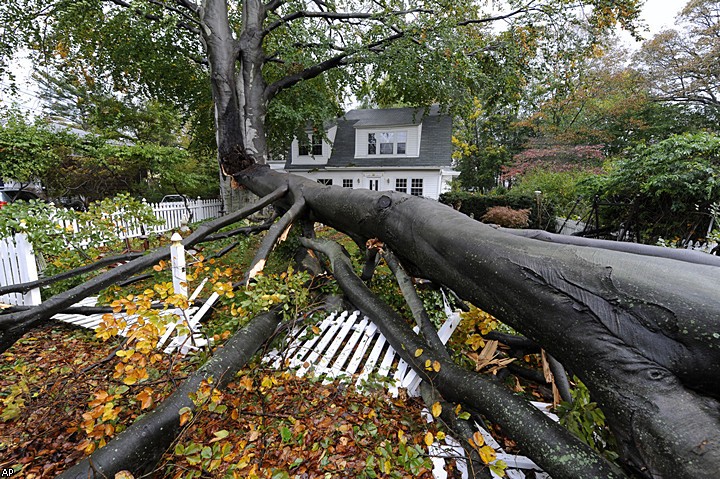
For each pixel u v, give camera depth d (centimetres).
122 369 163
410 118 1460
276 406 203
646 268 114
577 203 812
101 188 1060
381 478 156
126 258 300
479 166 2228
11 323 198
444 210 203
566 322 121
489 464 140
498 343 254
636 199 558
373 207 242
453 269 171
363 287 300
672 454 89
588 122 1719
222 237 376
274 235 289
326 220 328
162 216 916
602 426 142
